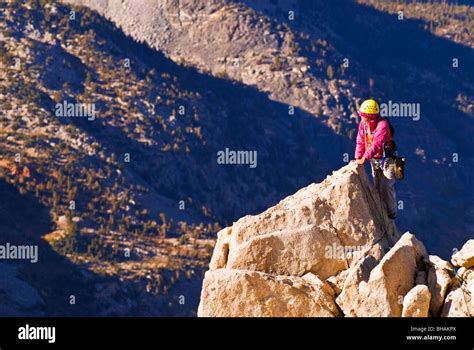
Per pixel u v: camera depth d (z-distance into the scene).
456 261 19.05
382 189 20.39
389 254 18.75
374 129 20.34
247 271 19.20
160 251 183.25
